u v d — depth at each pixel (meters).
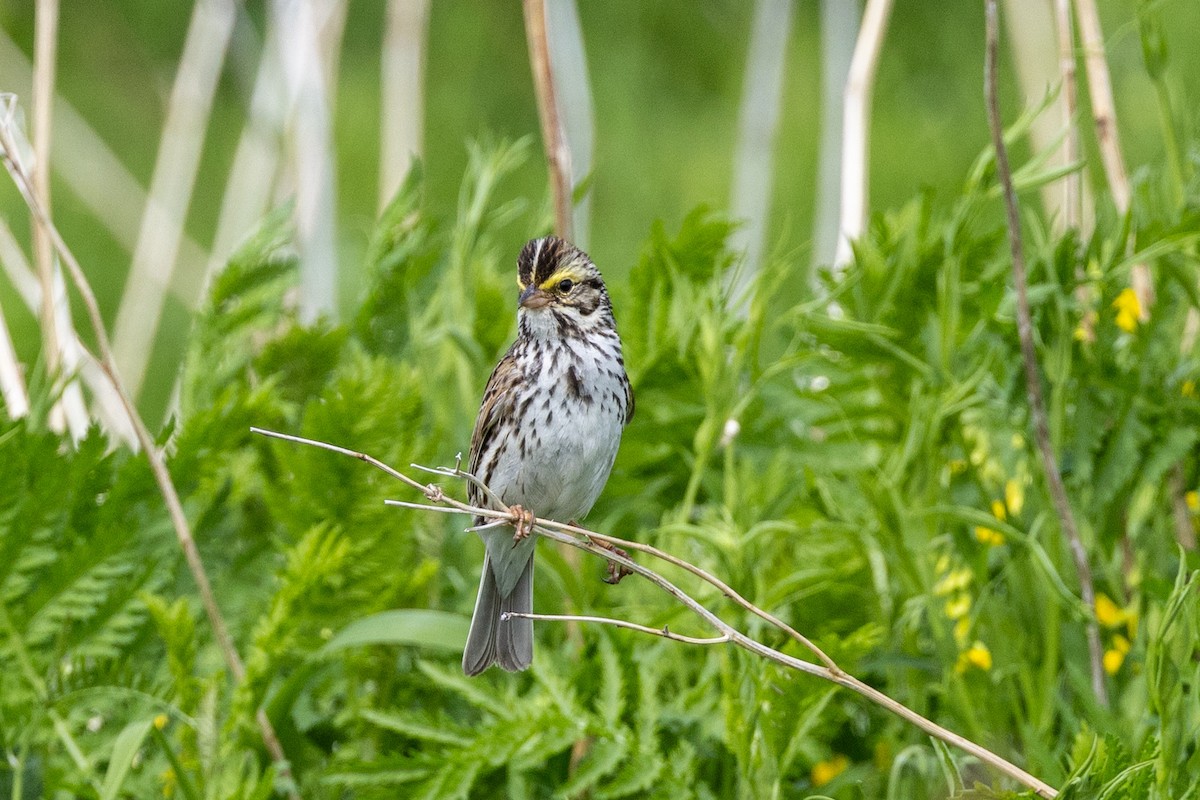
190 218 17.80
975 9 18.33
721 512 8.69
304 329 9.73
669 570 8.52
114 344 12.31
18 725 7.84
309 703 8.65
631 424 9.42
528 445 8.38
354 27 19.73
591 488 8.54
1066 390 8.41
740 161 13.74
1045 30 12.38
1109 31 15.45
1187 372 8.61
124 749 6.93
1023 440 8.65
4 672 7.94
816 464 9.00
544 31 8.88
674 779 7.37
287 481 8.84
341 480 8.49
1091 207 10.11
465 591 8.99
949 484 8.78
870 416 9.16
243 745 7.97
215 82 13.20
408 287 10.18
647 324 9.60
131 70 19.19
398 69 12.84
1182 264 8.71
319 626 8.44
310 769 8.25
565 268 8.46
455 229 10.24
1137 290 8.78
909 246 8.91
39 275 9.35
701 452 8.50
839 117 13.80
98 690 7.82
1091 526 8.32
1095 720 7.38
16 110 9.85
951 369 8.62
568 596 8.63
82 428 9.45
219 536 8.93
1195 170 9.16
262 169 12.77
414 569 9.17
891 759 8.03
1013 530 7.77
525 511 6.83
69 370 9.34
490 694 7.86
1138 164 14.34
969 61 17.95
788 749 7.18
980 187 8.79
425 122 18.62
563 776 7.90
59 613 8.02
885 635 8.21
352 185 17.58
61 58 18.98
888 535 8.05
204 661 8.50
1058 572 8.18
